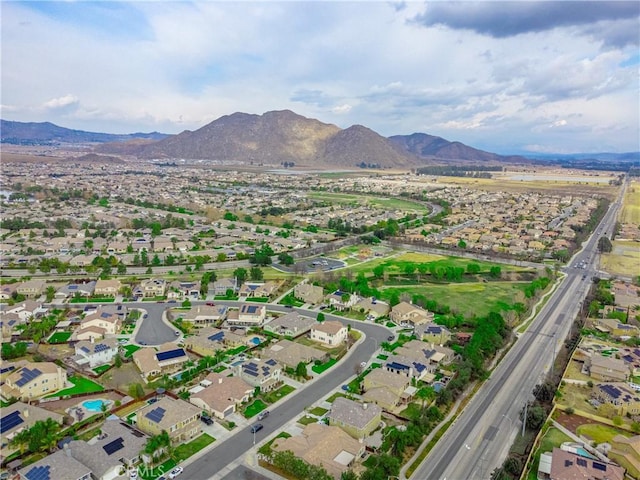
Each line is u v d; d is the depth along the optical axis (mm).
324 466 112000
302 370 158375
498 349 181750
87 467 109125
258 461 116562
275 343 185750
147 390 148125
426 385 156500
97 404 140875
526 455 122312
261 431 129250
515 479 112500
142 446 116750
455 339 193875
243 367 157875
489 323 190375
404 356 170500
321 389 153375
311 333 193500
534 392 151000
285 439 122250
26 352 173000
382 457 112562
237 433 128250
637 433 132000
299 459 111188
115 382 154750
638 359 176750
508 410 144125
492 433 132125
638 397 145875
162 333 193875
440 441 127812
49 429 120375
